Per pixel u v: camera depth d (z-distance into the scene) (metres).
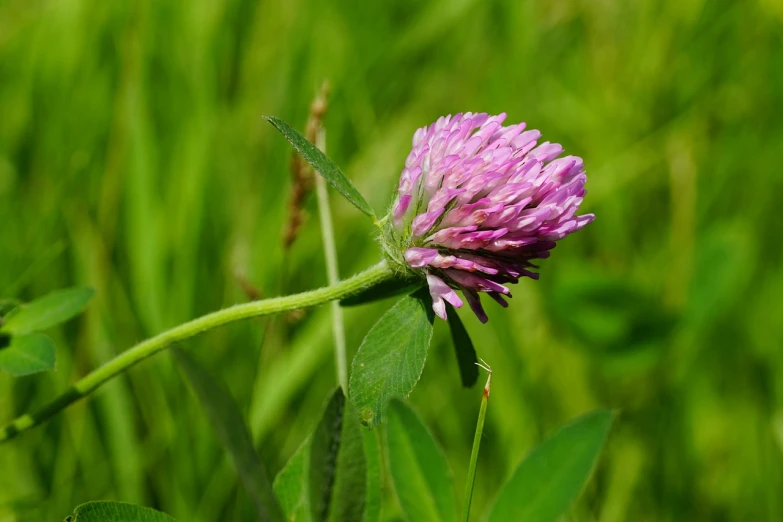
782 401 0.34
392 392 0.24
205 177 0.36
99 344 0.32
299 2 0.42
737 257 0.36
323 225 0.31
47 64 0.38
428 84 0.44
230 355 0.33
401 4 0.46
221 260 0.36
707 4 0.46
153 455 0.32
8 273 0.34
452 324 0.25
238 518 0.31
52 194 0.35
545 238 0.24
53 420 0.32
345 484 0.22
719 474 0.34
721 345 0.36
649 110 0.44
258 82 0.40
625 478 0.33
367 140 0.41
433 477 0.24
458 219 0.24
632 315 0.34
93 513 0.23
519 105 0.43
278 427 0.33
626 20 0.46
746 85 0.45
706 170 0.43
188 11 0.39
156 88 0.38
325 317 0.33
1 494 0.30
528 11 0.44
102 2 0.39
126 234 0.35
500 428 0.33
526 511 0.25
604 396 0.35
